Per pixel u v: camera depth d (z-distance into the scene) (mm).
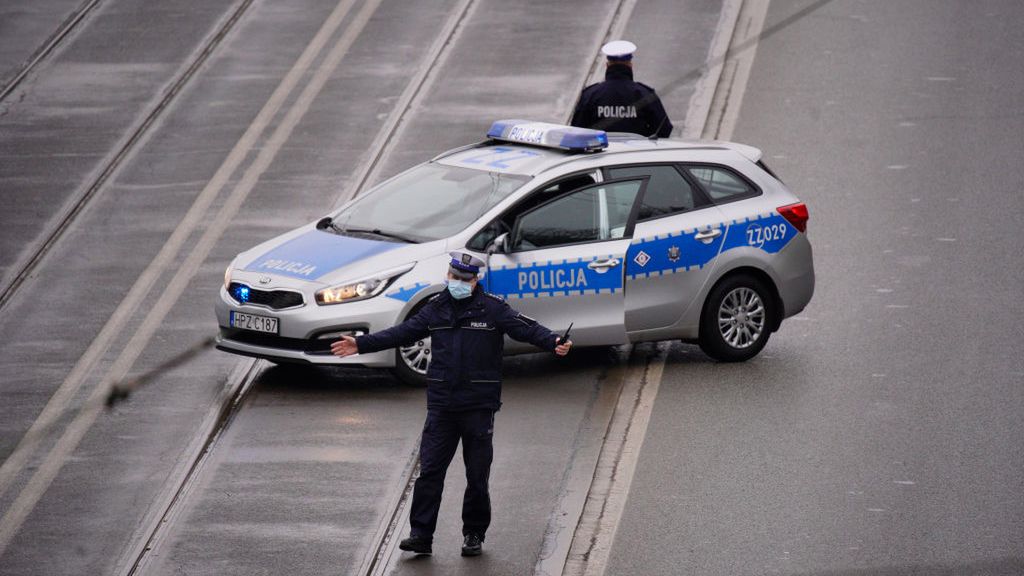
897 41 76062
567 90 69438
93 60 75125
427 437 31109
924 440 37375
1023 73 71188
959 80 70562
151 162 62938
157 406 40344
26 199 59094
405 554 31438
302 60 74750
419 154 62625
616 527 32688
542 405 40344
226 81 72250
